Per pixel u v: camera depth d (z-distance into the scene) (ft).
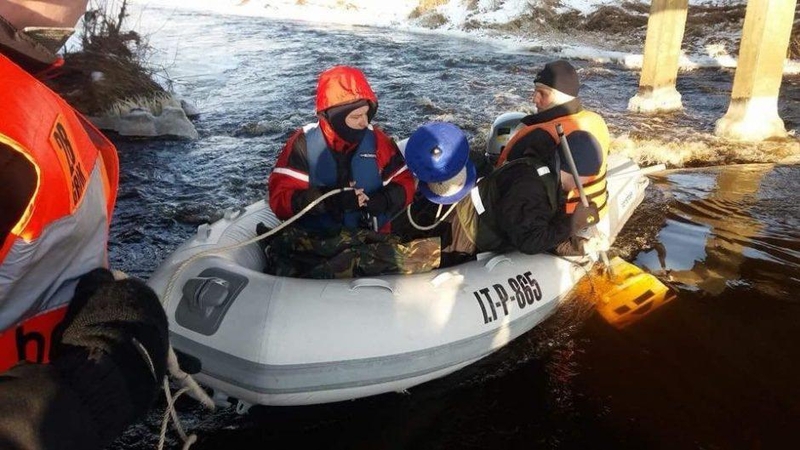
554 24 42.42
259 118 21.91
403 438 7.93
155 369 2.83
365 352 7.80
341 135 9.02
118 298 2.84
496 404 8.46
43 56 2.84
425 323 8.23
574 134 10.50
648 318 10.22
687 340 9.65
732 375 8.87
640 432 7.84
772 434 7.75
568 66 10.63
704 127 22.88
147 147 18.83
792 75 31.55
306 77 28.07
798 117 24.08
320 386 7.75
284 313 7.68
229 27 41.57
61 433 2.39
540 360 9.31
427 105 24.02
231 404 8.43
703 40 37.86
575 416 8.17
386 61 32.71
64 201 2.57
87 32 23.32
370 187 9.41
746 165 18.42
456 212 10.00
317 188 8.96
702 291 11.03
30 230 2.41
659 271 11.76
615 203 12.88
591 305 10.47
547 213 9.41
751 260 12.21
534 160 9.59
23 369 2.51
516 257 9.91
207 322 7.73
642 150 19.79
